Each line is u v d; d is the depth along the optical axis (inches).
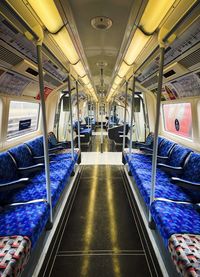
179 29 63.2
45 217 81.4
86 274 71.8
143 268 74.3
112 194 140.8
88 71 191.5
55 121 245.9
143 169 135.9
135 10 69.0
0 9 49.6
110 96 461.1
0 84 103.2
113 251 83.4
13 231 64.9
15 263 51.8
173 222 70.7
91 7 89.1
